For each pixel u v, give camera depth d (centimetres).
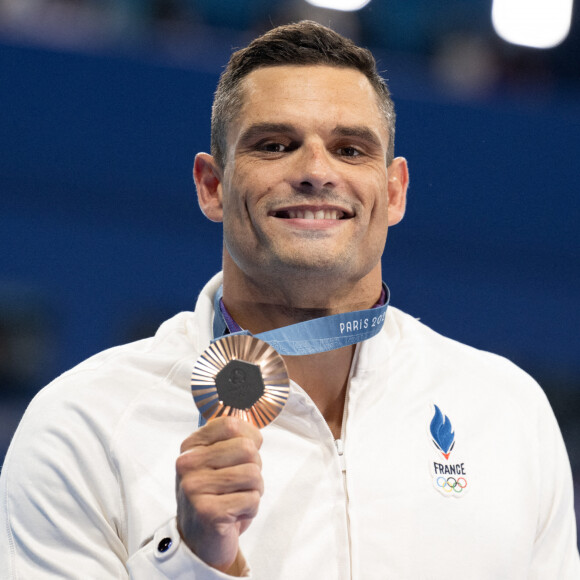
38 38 1967
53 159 1994
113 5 2088
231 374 584
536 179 2225
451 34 2311
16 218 2028
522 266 2297
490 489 712
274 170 678
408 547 671
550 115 2225
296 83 696
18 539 662
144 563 587
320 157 673
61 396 705
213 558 560
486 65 2312
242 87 714
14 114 1958
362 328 707
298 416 704
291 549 662
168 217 2127
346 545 664
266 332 684
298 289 688
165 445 690
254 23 2206
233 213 697
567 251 2280
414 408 740
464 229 2203
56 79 1977
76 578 640
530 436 759
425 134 2145
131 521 658
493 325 2308
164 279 2150
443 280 2275
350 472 691
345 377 737
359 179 685
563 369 2353
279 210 677
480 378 781
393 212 798
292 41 719
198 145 2069
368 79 736
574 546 768
